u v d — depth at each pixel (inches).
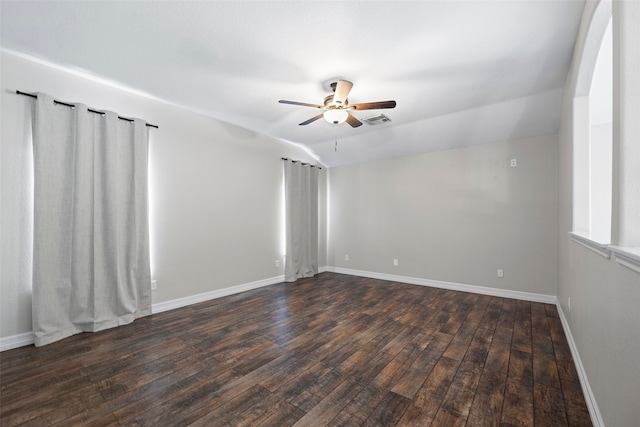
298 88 118.6
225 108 141.4
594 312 64.3
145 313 127.3
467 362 87.9
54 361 87.9
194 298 147.2
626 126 44.1
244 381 77.9
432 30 81.4
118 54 95.5
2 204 94.5
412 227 193.8
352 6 72.6
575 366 84.4
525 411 65.7
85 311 109.1
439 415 64.6
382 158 207.8
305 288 179.3
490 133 156.4
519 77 108.0
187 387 75.0
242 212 171.0
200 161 149.9
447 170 179.9
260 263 181.8
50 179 100.9
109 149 114.3
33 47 91.7
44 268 99.0
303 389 74.3
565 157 112.7
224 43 88.9
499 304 146.0
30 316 99.6
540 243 150.2
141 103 127.0
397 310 137.2
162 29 82.6
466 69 102.3
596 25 65.7
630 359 42.3
